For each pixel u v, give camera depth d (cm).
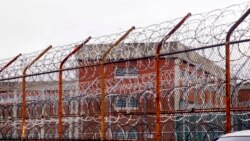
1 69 1245
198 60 911
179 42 894
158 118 901
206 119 945
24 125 1202
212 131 895
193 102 929
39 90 1232
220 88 889
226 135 648
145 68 1009
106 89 1091
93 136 1113
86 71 1085
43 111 1208
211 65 891
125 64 1045
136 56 963
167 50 913
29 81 1202
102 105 984
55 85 1208
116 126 1052
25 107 1194
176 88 934
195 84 920
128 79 1062
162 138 962
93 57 1043
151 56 906
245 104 850
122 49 984
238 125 870
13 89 1309
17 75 1207
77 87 1127
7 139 1304
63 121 1152
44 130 1293
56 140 1130
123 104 1051
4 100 1344
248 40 780
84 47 1055
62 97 1109
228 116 802
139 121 1114
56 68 1106
